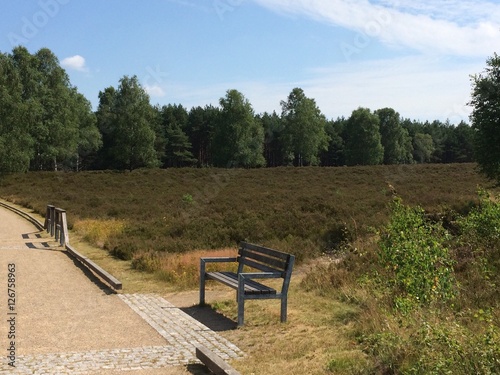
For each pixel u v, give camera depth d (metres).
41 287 9.02
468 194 24.41
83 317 7.06
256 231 15.17
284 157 91.62
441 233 8.41
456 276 7.48
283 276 6.85
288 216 17.75
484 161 22.25
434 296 6.18
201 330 6.47
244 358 5.34
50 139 54.38
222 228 15.72
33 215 22.14
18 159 46.22
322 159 106.25
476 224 8.49
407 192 26.50
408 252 6.69
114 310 7.52
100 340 5.95
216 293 8.95
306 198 23.80
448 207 15.26
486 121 21.83
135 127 65.19
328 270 9.59
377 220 16.20
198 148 98.38
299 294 8.55
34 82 52.75
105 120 77.56
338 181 36.22
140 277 10.30
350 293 7.93
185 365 5.07
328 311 7.25
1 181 38.38
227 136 77.56
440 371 4.05
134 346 5.73
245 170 43.75
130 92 65.00
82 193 31.14
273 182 36.31
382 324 5.77
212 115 95.88
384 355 4.77
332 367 4.80
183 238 14.56
